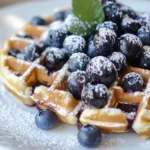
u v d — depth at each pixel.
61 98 0.29
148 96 0.28
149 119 0.27
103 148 0.28
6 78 0.32
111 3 0.33
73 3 0.31
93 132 0.27
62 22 0.35
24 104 0.32
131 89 0.29
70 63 0.30
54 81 0.30
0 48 0.38
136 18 0.35
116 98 0.29
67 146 0.28
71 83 0.29
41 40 0.35
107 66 0.28
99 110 0.28
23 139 0.29
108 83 0.29
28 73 0.31
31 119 0.31
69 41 0.31
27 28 0.37
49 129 0.29
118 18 0.32
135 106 0.29
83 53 0.30
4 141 0.28
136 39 0.30
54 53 0.32
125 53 0.30
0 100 0.33
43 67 0.32
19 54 0.34
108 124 0.28
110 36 0.29
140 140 0.28
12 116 0.31
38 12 0.44
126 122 0.28
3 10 0.44
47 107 0.30
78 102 0.29
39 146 0.28
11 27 0.42
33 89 0.32
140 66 0.31
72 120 0.29
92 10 0.32
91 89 0.28
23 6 0.44
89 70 0.28
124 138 0.29
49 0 0.47
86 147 0.28
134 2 0.45
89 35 0.32
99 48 0.30
